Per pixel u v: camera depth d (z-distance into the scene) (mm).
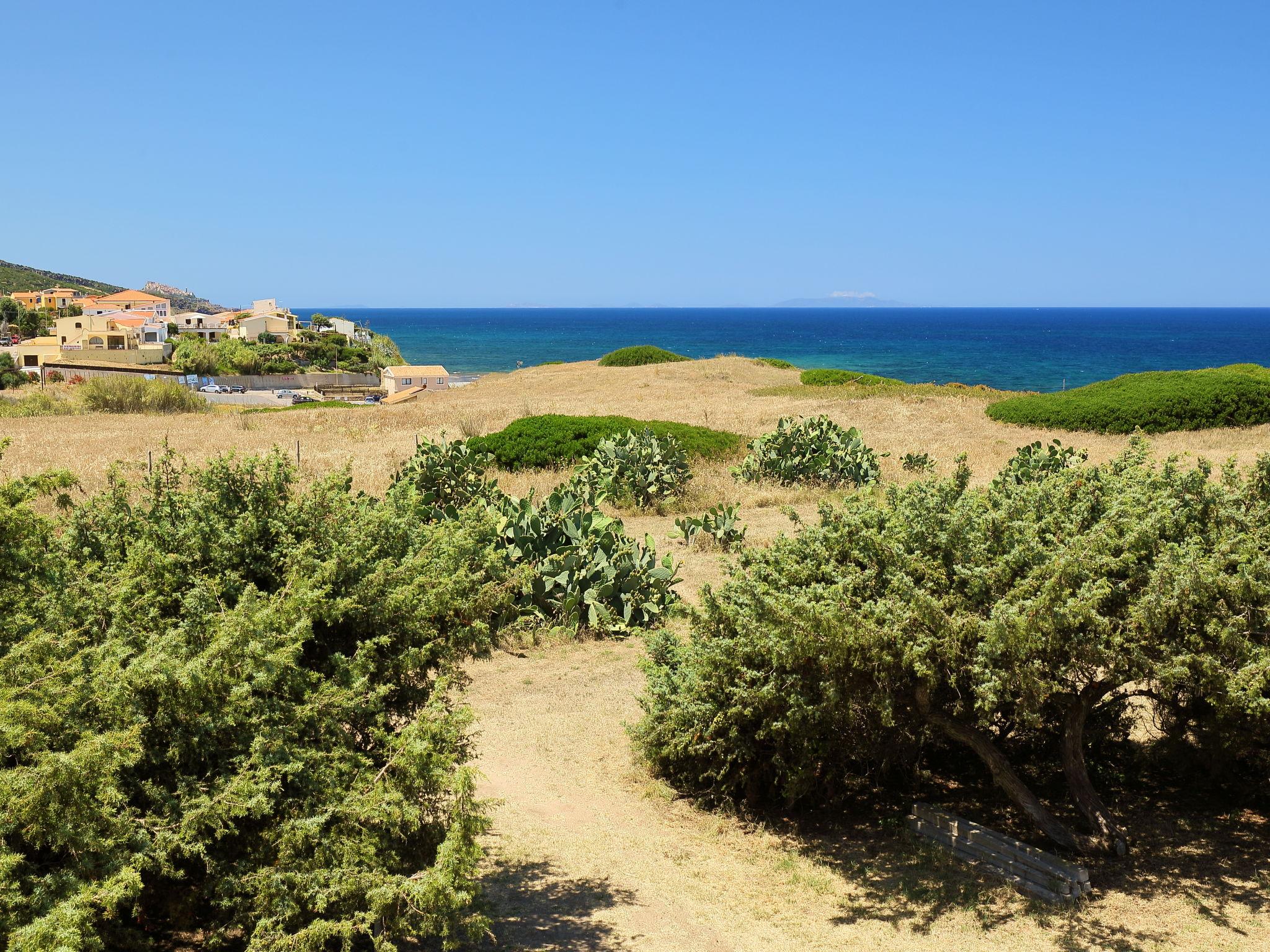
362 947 4938
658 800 7645
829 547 6914
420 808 4668
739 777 7438
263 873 4164
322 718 4762
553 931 5469
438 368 89188
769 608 6234
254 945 3994
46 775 3604
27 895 3605
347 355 112938
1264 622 5883
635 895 6023
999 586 6156
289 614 4992
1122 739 8328
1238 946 5316
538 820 7160
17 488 5410
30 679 4281
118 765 3955
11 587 5148
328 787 4504
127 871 3705
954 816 6824
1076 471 7402
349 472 6738
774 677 6559
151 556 5531
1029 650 5637
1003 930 5555
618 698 9688
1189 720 7316
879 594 6484
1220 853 6551
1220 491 6934
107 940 4062
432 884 4039
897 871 6406
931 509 6641
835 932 5578
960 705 6355
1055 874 5988
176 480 6266
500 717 9164
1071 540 5957
